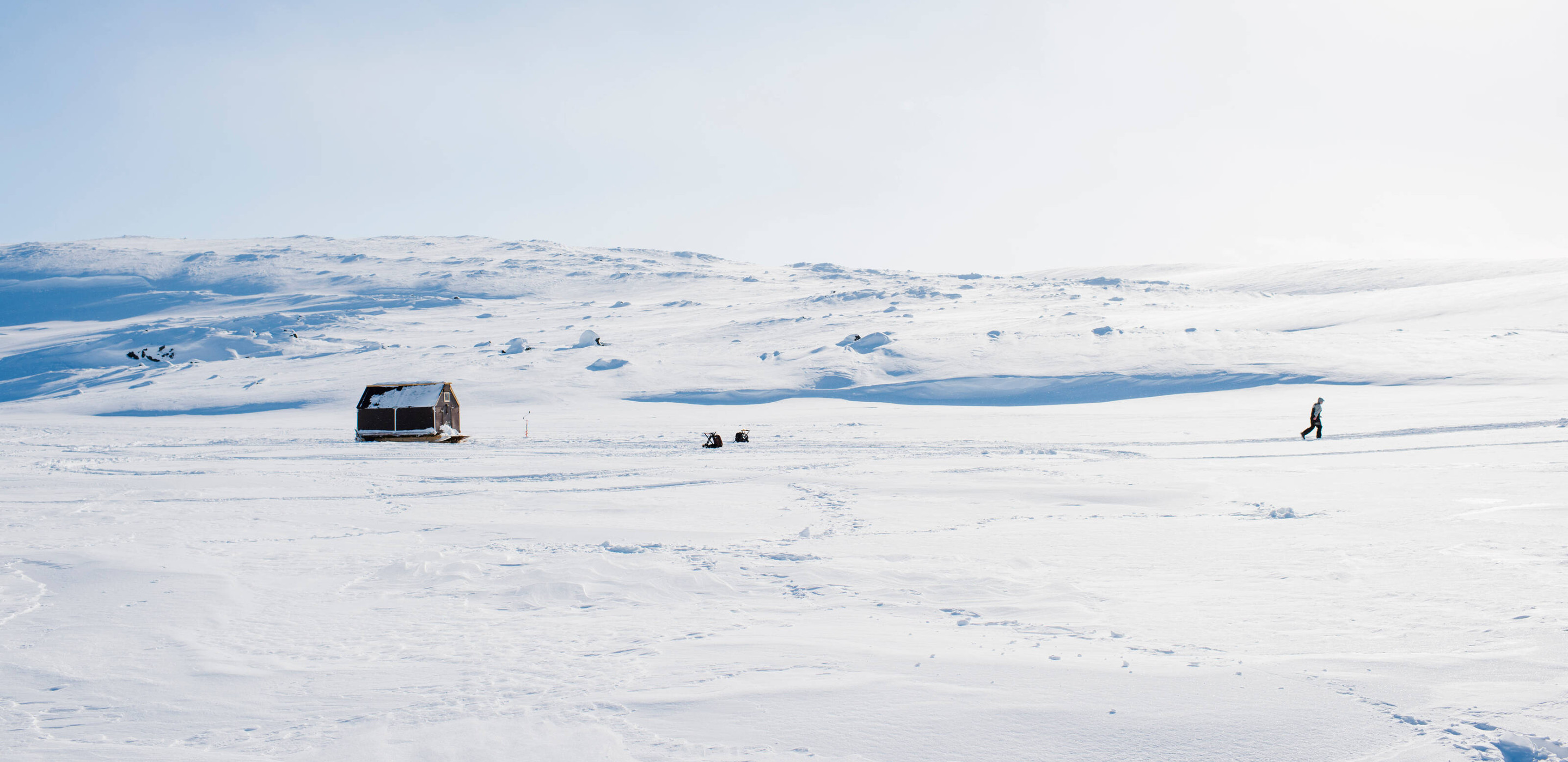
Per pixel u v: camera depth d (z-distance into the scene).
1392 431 33.16
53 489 21.39
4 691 5.99
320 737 5.00
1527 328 82.06
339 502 18.53
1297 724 4.80
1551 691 5.20
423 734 4.99
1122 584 9.03
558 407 69.88
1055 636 6.92
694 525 14.43
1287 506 14.93
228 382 85.69
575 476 23.92
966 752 4.54
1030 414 54.59
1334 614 7.32
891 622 7.62
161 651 6.96
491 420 59.91
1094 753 4.48
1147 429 39.97
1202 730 4.74
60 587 9.49
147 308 194.50
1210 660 6.06
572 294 199.00
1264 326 100.62
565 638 7.25
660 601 8.77
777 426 48.22
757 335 109.00
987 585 9.15
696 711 5.24
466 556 11.40
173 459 31.22
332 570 10.55
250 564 10.92
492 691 5.77
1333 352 74.81
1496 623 6.83
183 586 9.48
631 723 5.07
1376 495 15.86
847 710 5.19
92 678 6.27
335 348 117.06
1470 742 4.48
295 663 6.61
